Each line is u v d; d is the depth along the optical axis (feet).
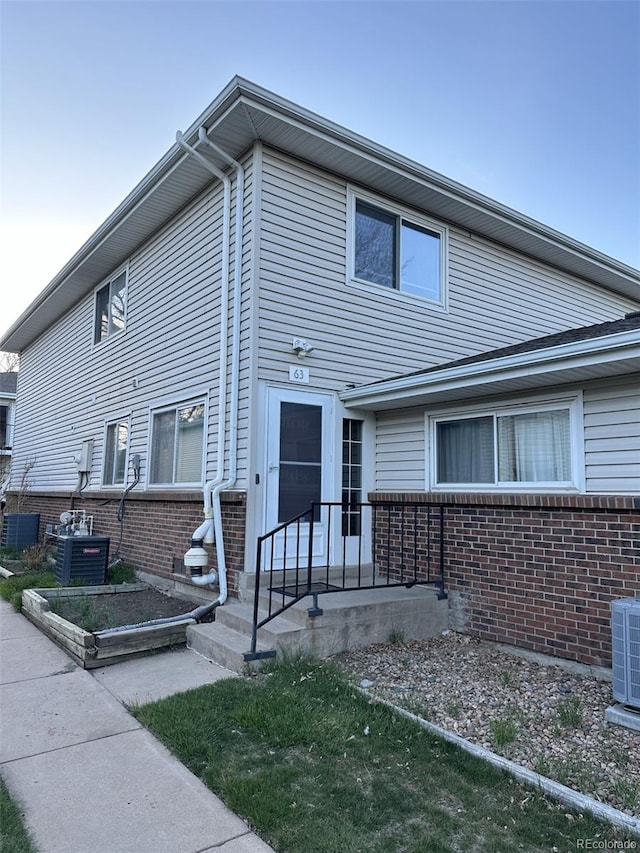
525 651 17.30
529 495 17.53
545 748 11.10
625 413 16.11
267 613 17.74
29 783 9.68
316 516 21.61
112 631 16.39
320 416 22.15
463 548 19.43
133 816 8.75
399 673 15.23
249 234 21.29
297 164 22.58
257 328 20.63
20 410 53.06
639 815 8.73
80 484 36.40
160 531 25.53
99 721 12.20
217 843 8.13
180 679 14.65
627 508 15.30
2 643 17.98
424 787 9.59
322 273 22.80
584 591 16.15
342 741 11.01
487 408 19.75
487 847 8.08
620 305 37.50
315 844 8.01
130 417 30.12
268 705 12.29
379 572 22.56
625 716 12.10
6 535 37.81
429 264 27.02
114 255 31.96
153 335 28.27
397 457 22.91
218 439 21.62
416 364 25.75
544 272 32.53
